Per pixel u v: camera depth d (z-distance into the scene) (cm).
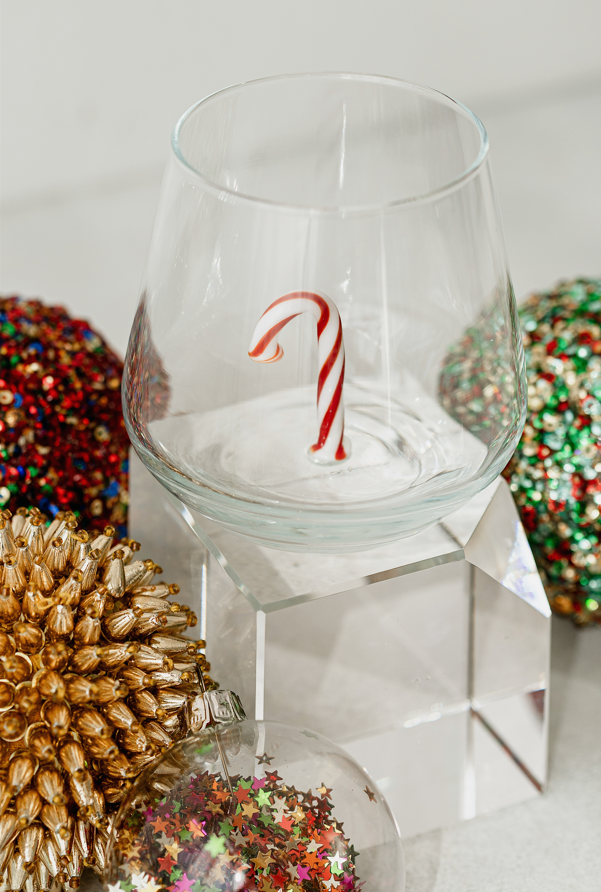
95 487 47
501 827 44
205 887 37
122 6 74
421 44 87
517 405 41
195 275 39
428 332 41
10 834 38
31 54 74
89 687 38
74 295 73
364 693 42
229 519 39
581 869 43
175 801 38
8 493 45
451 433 41
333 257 39
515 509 44
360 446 42
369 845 38
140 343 41
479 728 44
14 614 39
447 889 42
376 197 43
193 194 39
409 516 38
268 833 37
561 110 96
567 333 48
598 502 47
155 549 47
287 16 79
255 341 40
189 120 40
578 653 50
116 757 39
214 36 78
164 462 40
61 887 40
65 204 82
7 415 45
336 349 40
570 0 91
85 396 47
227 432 41
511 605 43
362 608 41
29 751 38
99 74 76
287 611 40
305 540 39
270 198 44
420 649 42
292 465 41
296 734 39
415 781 44
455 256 39
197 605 44
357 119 43
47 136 78
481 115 94
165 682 40
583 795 45
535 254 80
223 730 39
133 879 37
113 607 40
